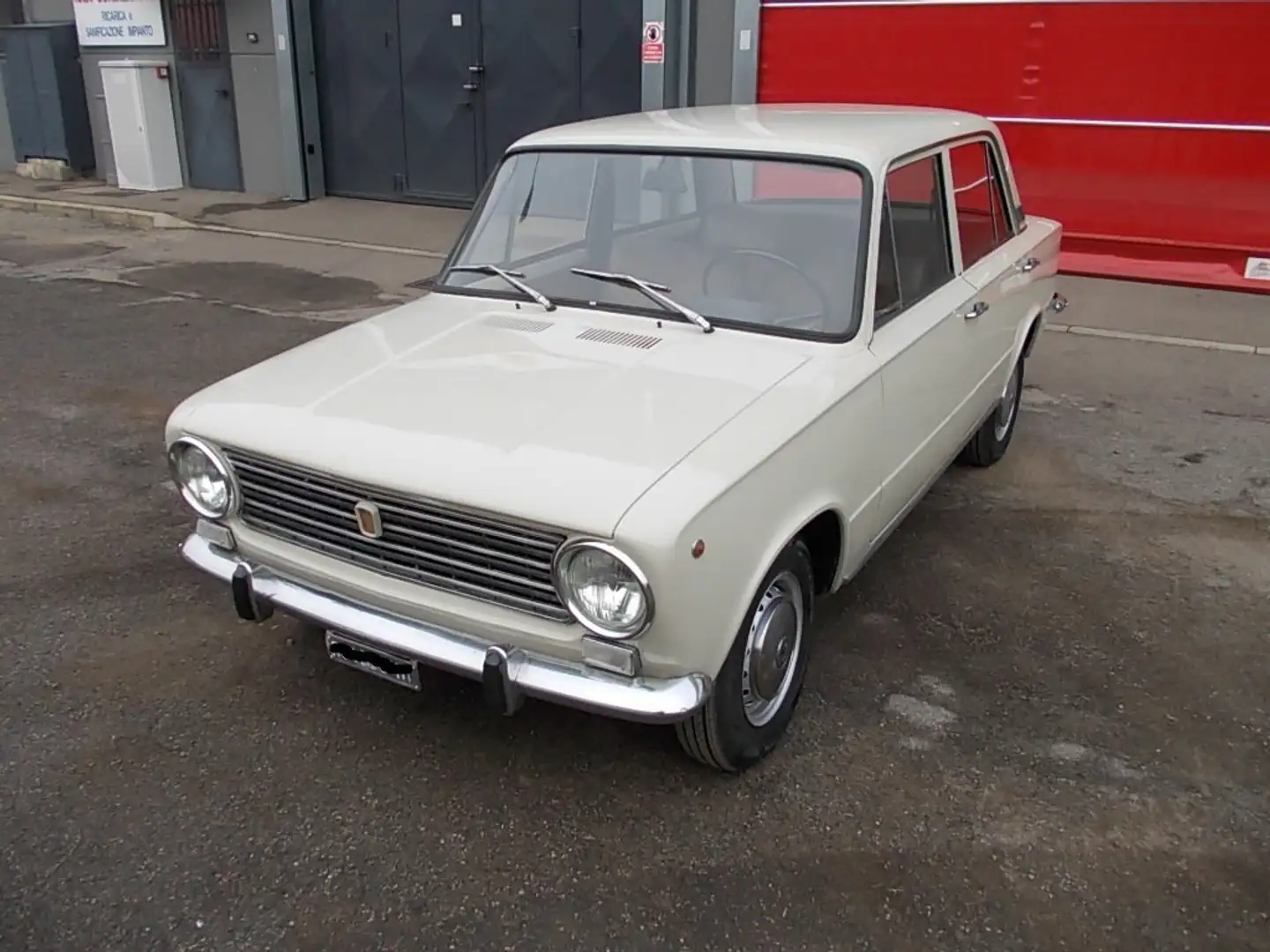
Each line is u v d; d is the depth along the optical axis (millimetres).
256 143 13609
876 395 3438
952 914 2740
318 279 9625
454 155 12531
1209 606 4238
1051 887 2828
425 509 2814
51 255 10805
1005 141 9391
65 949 2631
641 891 2814
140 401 6516
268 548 3215
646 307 3652
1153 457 5715
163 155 14227
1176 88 8664
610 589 2609
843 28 9648
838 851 2951
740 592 2842
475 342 3539
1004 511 5078
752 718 3197
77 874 2863
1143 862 2916
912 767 3285
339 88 13000
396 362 3414
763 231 3652
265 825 3043
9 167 15953
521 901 2785
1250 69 8383
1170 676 3770
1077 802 3139
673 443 2816
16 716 3516
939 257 4195
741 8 9914
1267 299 8734
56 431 6023
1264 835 3021
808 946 2646
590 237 3926
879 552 4664
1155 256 9180
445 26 12016
